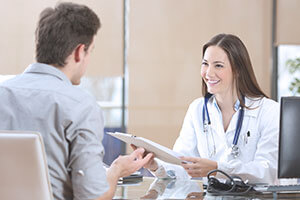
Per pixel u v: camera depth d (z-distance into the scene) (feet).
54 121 6.26
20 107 6.31
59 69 6.63
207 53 9.93
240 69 9.97
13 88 6.41
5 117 6.31
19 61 20.95
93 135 6.38
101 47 21.40
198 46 22.11
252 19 22.41
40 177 6.04
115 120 21.65
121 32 21.53
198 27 22.11
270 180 9.47
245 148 9.94
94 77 21.35
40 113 6.26
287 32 22.50
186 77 22.07
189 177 10.12
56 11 6.62
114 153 21.57
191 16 22.06
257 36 22.47
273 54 22.52
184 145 10.69
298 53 22.71
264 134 9.81
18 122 6.29
